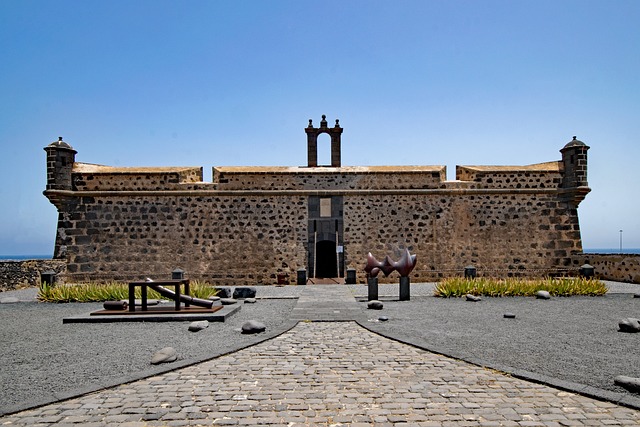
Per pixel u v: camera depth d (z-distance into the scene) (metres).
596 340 9.35
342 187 23.80
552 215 23.72
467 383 6.79
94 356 8.48
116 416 5.72
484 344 9.02
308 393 6.43
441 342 9.20
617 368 7.37
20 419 5.65
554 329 10.50
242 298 16.70
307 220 23.48
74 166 23.38
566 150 23.66
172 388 6.69
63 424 5.51
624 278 21.14
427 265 23.34
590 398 6.18
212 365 7.81
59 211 22.72
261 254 23.22
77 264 22.64
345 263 23.31
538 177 23.92
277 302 15.68
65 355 8.57
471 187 23.83
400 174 23.88
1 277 20.03
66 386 6.78
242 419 5.60
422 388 6.59
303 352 8.60
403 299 15.77
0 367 7.82
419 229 23.53
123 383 6.87
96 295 16.34
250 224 23.34
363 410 5.82
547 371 7.22
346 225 23.52
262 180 23.69
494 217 23.67
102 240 22.89
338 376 7.16
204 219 23.27
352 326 11.07
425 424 5.41
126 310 12.77
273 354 8.48
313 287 20.45
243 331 10.34
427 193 23.64
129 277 22.80
